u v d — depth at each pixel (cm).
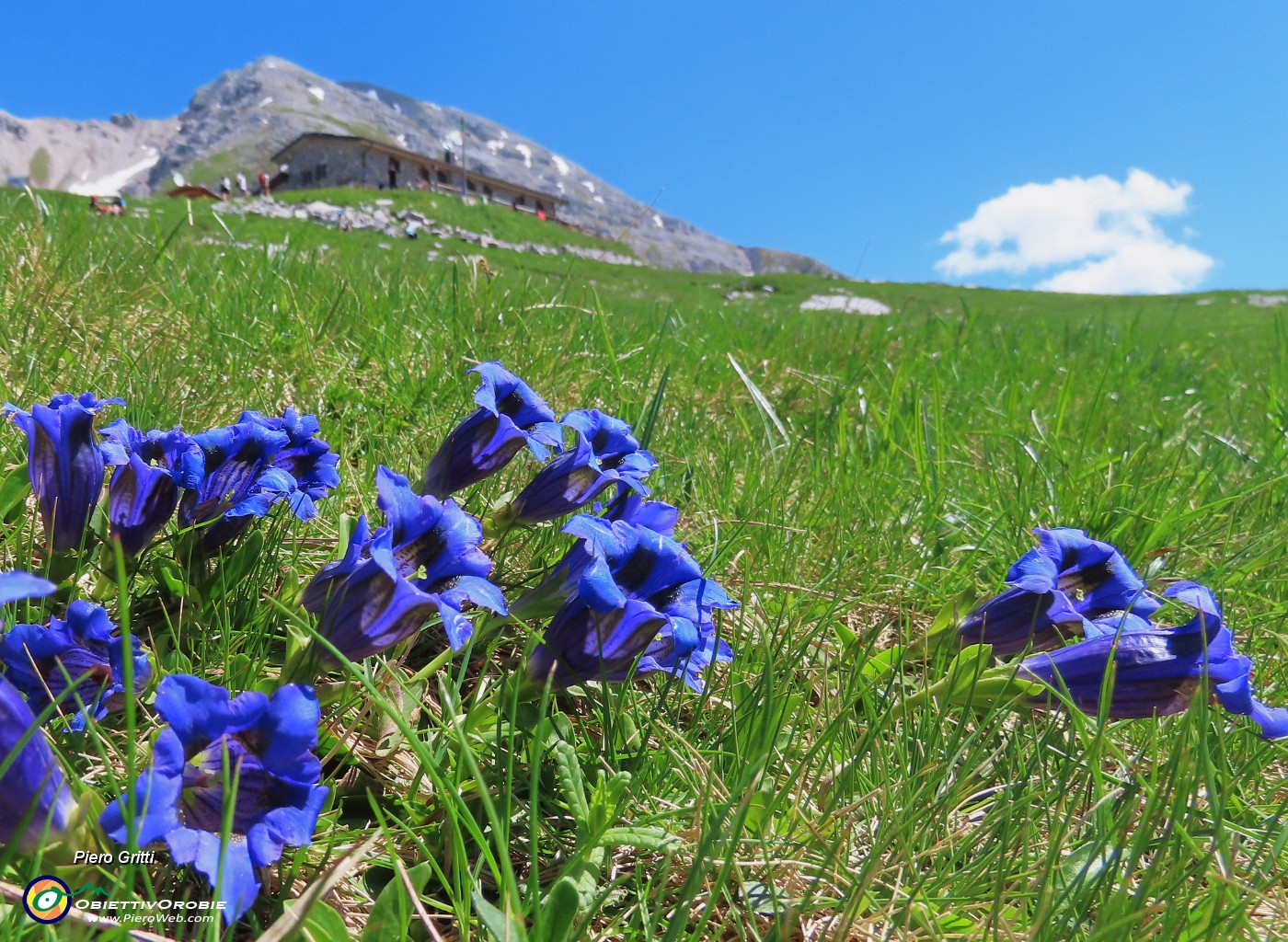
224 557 29
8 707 18
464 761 25
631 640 25
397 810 25
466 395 52
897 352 101
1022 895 23
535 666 26
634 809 25
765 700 26
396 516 23
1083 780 28
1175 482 56
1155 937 22
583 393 57
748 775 23
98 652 22
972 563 43
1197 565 47
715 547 38
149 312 56
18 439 35
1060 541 30
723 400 69
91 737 23
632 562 25
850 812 24
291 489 27
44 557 28
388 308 66
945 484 53
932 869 24
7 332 46
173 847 17
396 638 23
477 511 40
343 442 44
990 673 29
